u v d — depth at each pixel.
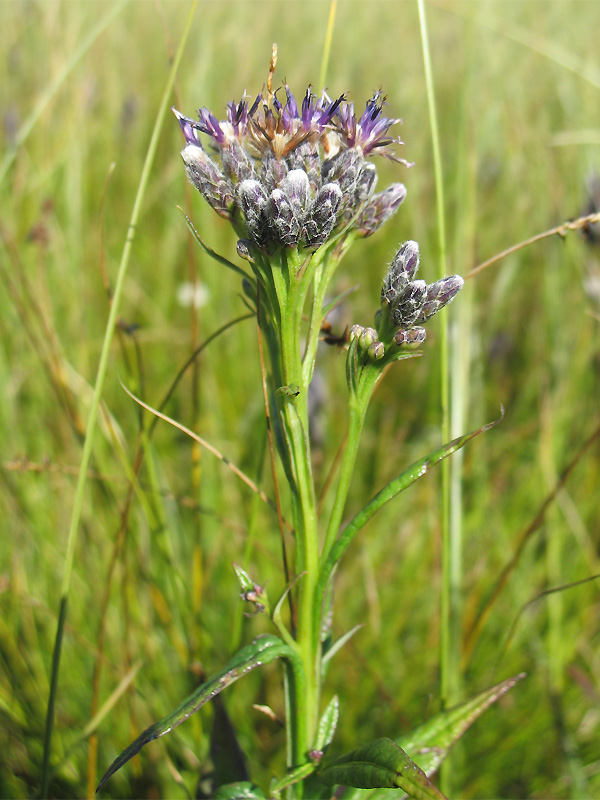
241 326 0.47
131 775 0.28
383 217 0.20
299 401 0.19
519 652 0.34
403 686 0.33
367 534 0.38
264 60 0.64
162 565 0.33
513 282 0.53
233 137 0.19
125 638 0.28
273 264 0.19
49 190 0.47
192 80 0.50
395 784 0.17
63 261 0.44
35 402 0.39
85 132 0.51
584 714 0.32
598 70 0.54
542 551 0.40
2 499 0.34
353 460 0.19
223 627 0.34
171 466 0.41
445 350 0.25
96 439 0.35
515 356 0.52
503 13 0.65
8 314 0.40
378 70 0.71
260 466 0.26
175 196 0.51
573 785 0.29
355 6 0.84
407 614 0.36
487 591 0.37
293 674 0.20
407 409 0.47
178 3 0.75
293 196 0.18
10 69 0.56
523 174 0.53
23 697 0.29
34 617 0.31
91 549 0.33
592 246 0.39
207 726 0.27
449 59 0.70
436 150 0.24
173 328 0.49
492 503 0.40
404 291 0.19
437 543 0.36
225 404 0.45
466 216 0.36
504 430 0.46
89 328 0.45
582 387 0.46
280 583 0.35
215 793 0.21
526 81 0.59
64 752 0.28
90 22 0.62
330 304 0.20
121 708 0.29
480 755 0.31
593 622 0.36
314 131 0.19
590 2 0.67
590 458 0.42
